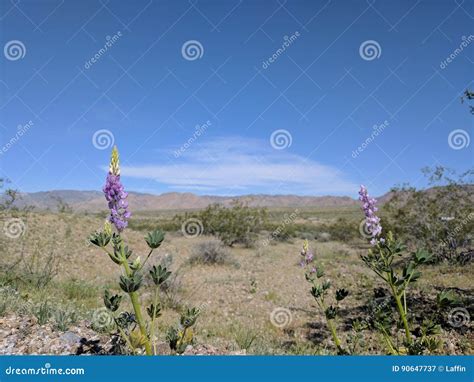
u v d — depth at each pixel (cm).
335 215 7950
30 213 1720
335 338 401
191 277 1247
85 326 522
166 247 1703
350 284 1145
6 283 770
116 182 239
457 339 596
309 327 773
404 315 318
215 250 1576
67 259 1270
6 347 414
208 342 545
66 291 825
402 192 1477
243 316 855
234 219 2319
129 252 240
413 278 314
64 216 1805
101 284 1009
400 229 1455
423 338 322
